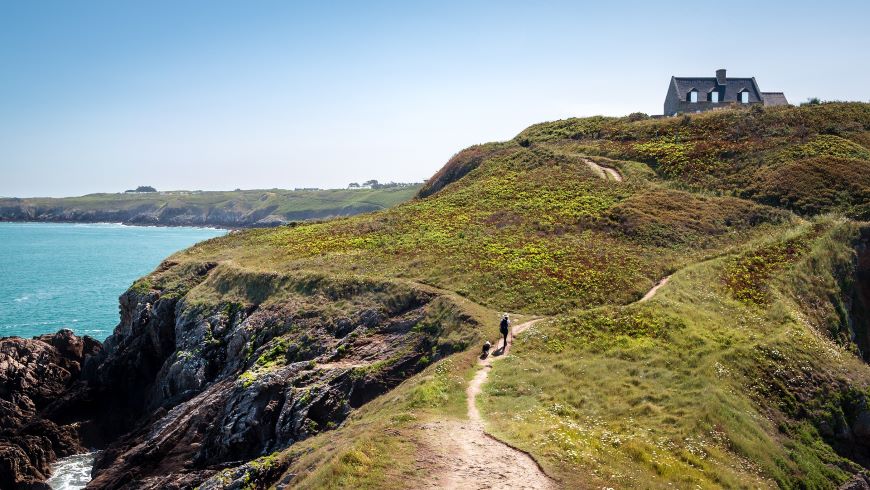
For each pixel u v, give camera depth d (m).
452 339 36.84
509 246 52.56
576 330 34.91
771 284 39.66
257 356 44.12
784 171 57.31
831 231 45.06
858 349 37.91
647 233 51.06
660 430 24.09
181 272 64.12
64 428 49.75
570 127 86.69
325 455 24.16
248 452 36.22
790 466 24.27
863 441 28.44
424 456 20.41
